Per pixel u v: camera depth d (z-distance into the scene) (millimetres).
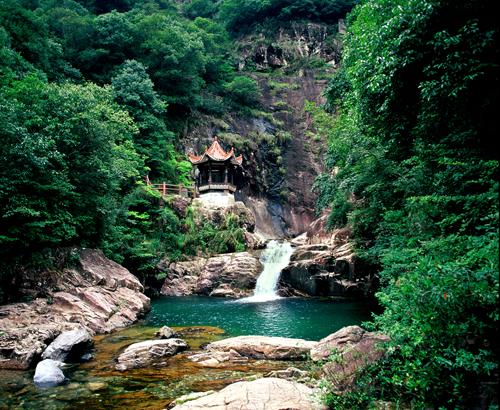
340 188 17469
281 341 9953
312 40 66438
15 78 24047
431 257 6352
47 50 33000
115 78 35250
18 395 7055
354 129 16812
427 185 10266
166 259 26141
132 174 25312
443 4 7859
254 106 53281
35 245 15445
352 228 21312
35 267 14867
